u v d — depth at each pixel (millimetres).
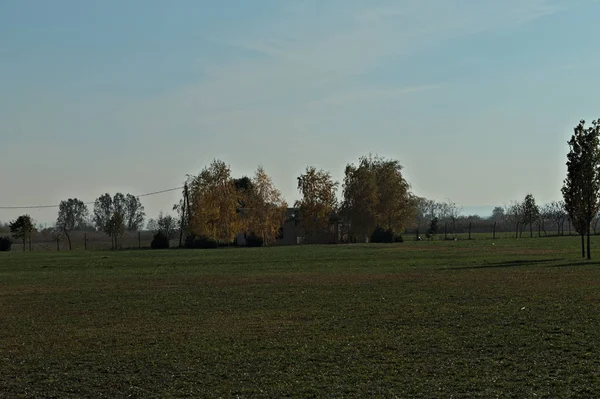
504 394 13547
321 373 15602
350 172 121688
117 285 37562
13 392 14703
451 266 46094
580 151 51875
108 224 116500
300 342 19203
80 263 59750
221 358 17406
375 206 120250
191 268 49938
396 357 16984
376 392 13938
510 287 31219
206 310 26391
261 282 37188
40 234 154375
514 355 16797
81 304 29375
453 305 25594
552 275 37031
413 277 38000
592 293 28125
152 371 16234
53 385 15195
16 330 22828
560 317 21891
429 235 122500
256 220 114125
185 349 18641
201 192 110750
